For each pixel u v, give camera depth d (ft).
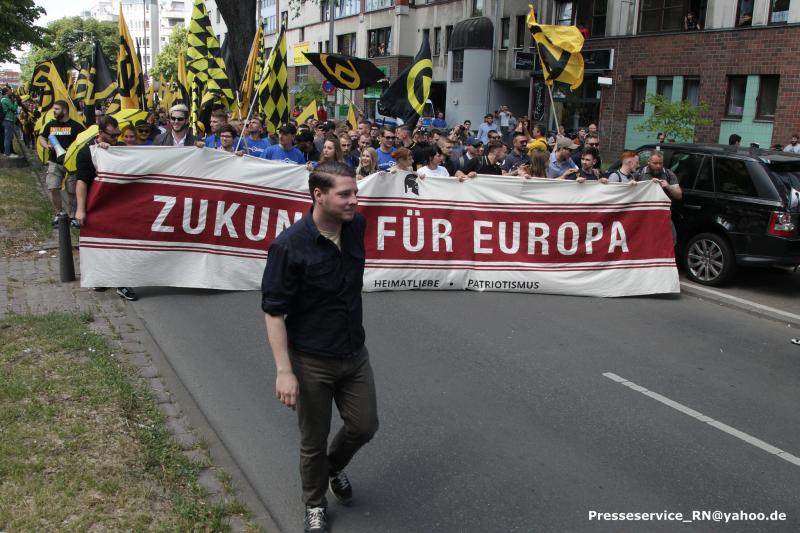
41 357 18.61
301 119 56.39
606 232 29.76
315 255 11.26
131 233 25.55
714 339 24.68
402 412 17.40
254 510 12.98
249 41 60.75
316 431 11.99
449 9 132.98
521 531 12.71
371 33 157.38
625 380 20.16
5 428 14.42
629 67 87.97
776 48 72.02
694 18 80.28
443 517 13.07
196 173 26.22
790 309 29.07
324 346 11.58
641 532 12.76
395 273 28.32
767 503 13.93
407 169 28.78
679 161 34.73
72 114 39.81
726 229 31.96
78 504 12.03
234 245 26.96
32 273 28.32
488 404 18.06
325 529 12.31
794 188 31.32
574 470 14.90
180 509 12.27
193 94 45.06
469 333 23.59
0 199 41.65
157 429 15.38
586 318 26.37
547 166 33.71
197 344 21.43
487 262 29.17
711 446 16.30
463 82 118.21
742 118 76.23
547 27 36.91
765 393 19.76
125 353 20.13
